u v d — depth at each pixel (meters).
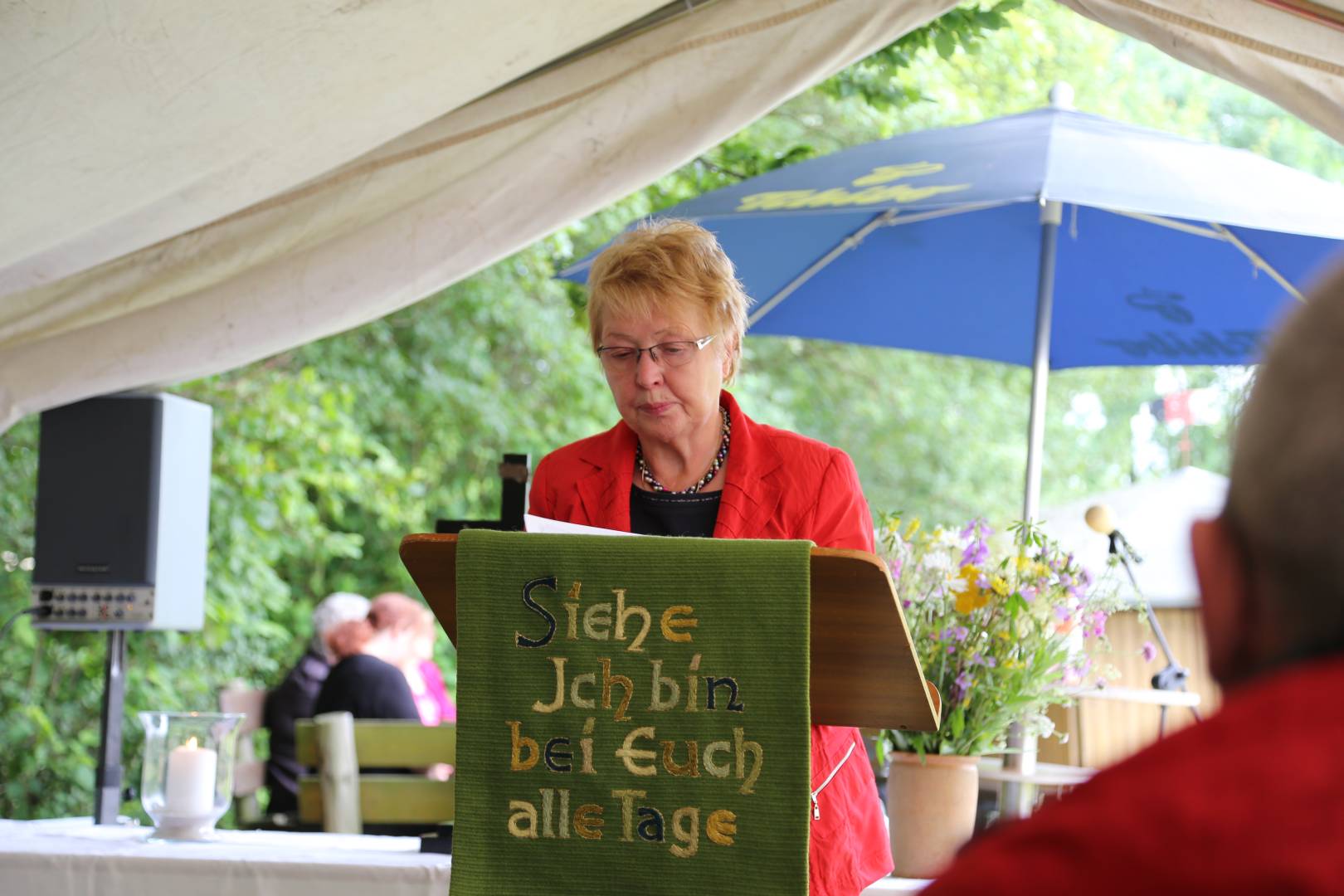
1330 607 0.79
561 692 1.93
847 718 2.23
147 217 4.10
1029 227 5.34
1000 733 3.27
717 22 4.05
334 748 5.28
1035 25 13.59
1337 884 0.68
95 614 4.38
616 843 1.91
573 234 12.40
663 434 2.65
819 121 14.73
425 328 13.34
